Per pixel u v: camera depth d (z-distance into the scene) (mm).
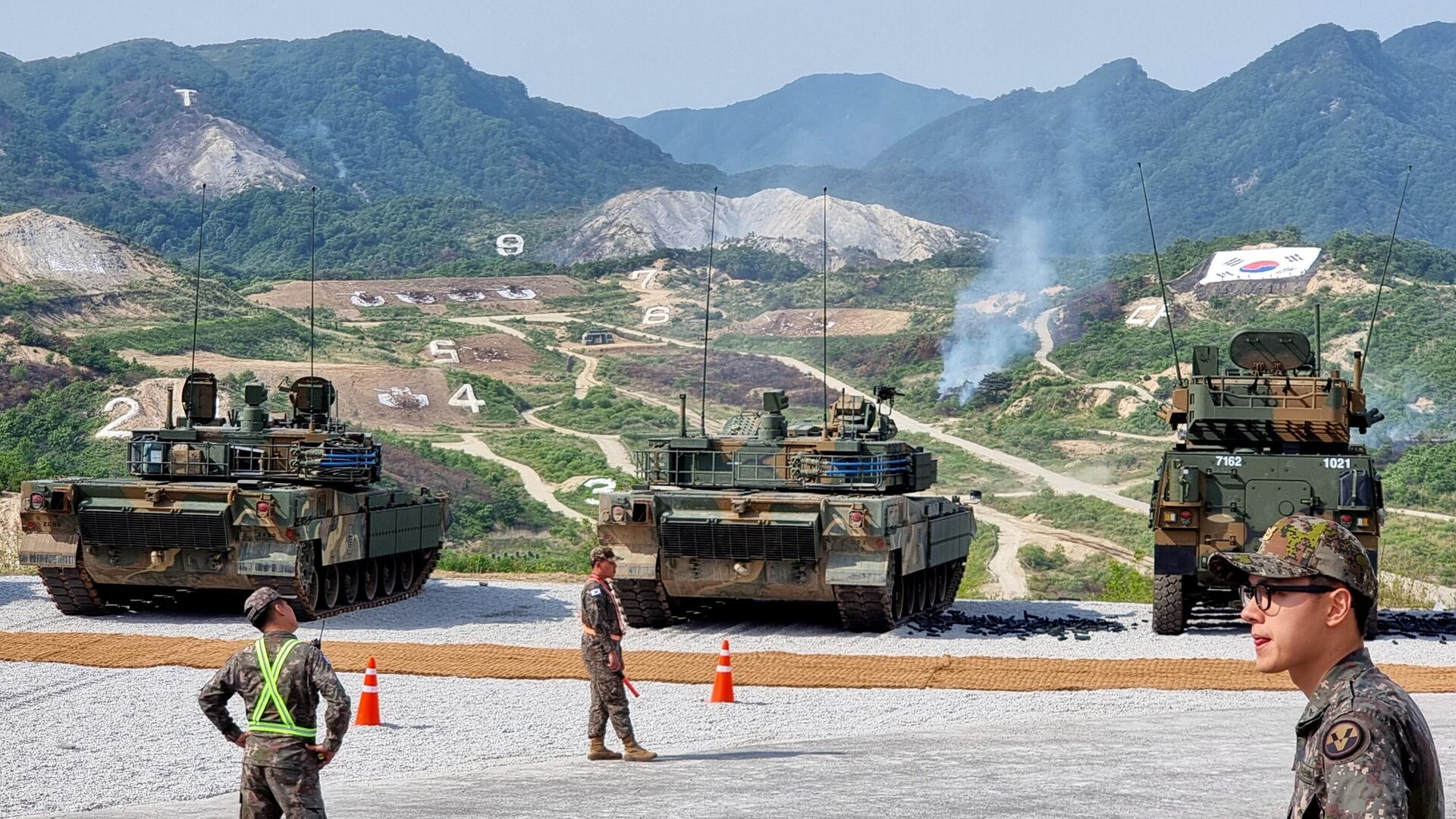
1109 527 90000
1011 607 30562
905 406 135625
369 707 17188
